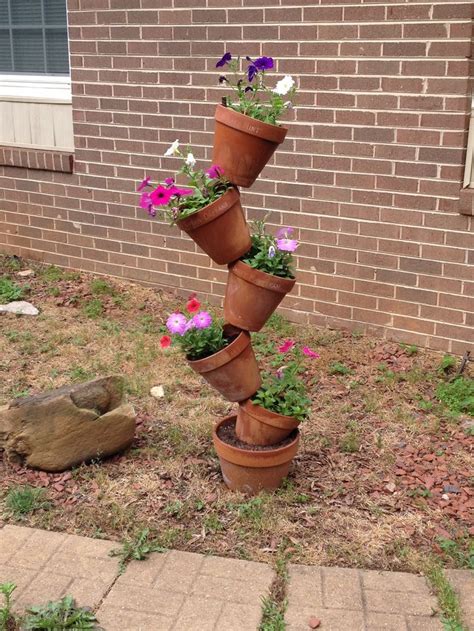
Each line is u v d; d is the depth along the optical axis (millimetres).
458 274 4930
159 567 3064
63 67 6609
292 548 3205
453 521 3439
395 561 3146
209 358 3346
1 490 3602
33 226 6953
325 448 4051
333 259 5391
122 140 6176
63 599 2844
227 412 4430
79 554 3135
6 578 2979
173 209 3277
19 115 6820
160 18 5703
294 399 3564
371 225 5176
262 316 3375
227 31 5434
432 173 4859
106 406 3883
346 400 4594
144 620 2771
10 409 3707
